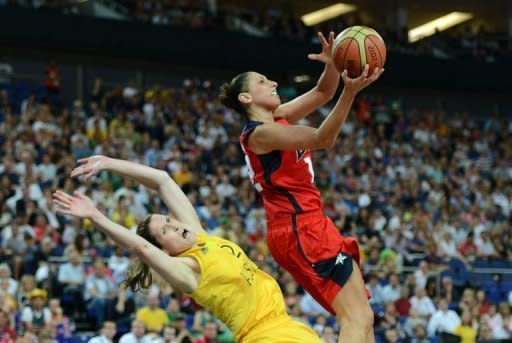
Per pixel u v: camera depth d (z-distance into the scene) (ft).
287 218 20.99
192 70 99.66
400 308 53.52
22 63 90.53
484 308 54.75
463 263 61.16
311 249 20.84
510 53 110.63
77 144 69.41
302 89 102.01
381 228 66.69
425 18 122.42
